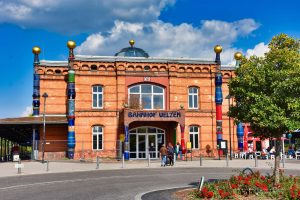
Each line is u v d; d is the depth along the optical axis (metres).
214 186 13.94
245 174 16.19
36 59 40.25
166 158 31.36
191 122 41.75
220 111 41.81
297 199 11.76
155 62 41.56
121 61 40.75
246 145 43.25
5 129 41.81
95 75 40.31
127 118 38.19
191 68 42.47
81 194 15.25
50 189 16.92
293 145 47.62
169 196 13.95
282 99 13.61
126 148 38.06
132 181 20.20
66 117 40.09
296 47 14.71
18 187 17.81
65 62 40.78
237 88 14.52
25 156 48.25
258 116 13.75
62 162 35.09
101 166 30.70
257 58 14.59
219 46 42.53
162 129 41.16
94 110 39.81
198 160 37.62
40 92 40.16
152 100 41.31
